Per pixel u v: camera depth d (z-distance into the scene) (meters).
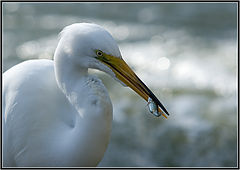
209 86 13.07
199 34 17.33
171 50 15.61
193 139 10.90
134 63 14.62
